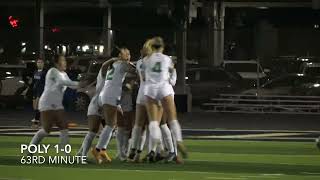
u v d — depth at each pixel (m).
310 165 36.59
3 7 123.38
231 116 70.62
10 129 55.56
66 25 132.62
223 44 105.12
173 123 34.69
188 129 57.31
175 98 72.56
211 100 77.69
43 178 31.19
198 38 108.75
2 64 81.25
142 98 34.88
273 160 38.59
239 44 113.25
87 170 33.50
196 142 47.81
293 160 38.72
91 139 35.66
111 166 34.84
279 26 131.12
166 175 32.22
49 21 131.62
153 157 36.03
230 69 86.69
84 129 56.06
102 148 35.59
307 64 87.44
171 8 71.62
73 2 112.69
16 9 123.88
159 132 34.47
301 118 69.44
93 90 73.25
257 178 31.81
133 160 36.19
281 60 97.12
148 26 124.12
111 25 124.62
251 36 113.25
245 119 67.56
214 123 63.06
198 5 93.19
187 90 73.31
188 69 79.94
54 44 89.81
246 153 41.78
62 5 113.00
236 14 123.44
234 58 112.38
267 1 114.94
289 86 77.19
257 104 75.62
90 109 35.34
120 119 36.38
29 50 88.94
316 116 71.81
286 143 47.59
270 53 109.00
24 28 89.12
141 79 34.81
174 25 75.69
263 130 57.09
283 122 65.00
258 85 77.19
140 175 32.09
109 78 34.72
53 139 47.50
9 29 89.44
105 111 34.91
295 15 131.75
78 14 132.38
